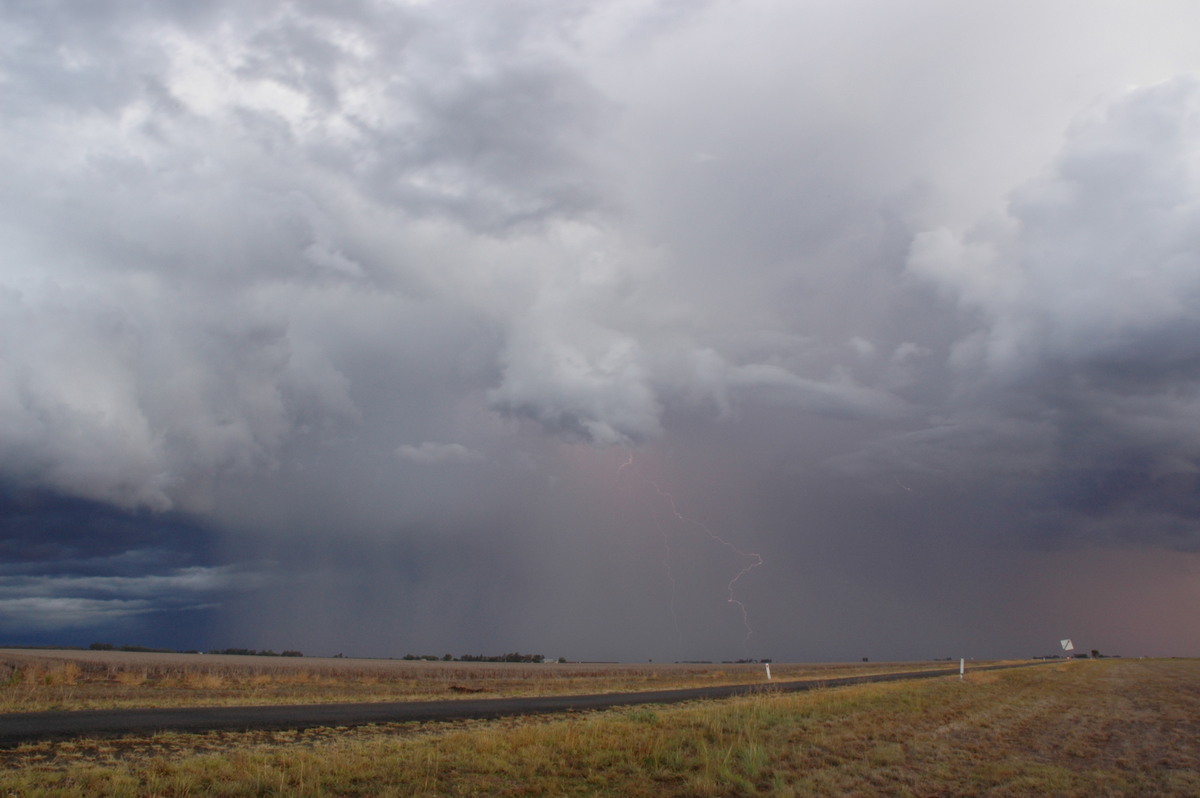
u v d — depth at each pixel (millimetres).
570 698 34562
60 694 27875
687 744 17422
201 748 15773
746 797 12430
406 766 13641
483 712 25297
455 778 13070
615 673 77562
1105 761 16766
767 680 57969
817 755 16594
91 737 16469
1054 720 24844
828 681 54344
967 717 25016
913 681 44750
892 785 13578
